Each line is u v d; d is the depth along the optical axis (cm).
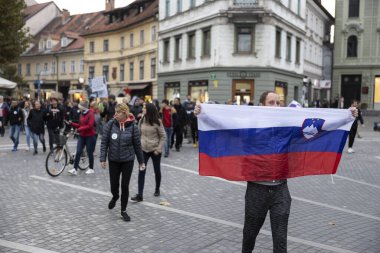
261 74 3116
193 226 689
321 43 5197
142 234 645
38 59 6412
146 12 4378
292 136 480
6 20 3006
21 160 1358
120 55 4841
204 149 492
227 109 488
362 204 870
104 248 584
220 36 3117
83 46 5662
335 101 4469
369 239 641
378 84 4778
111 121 738
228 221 721
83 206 801
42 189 938
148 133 876
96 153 1554
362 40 4806
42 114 1518
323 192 973
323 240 632
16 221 698
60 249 577
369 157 1588
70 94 5034
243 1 3066
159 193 905
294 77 3650
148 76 4262
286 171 475
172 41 3722
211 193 935
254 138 477
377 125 2884
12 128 1589
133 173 1152
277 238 460
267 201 468
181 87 3575
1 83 2552
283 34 3362
